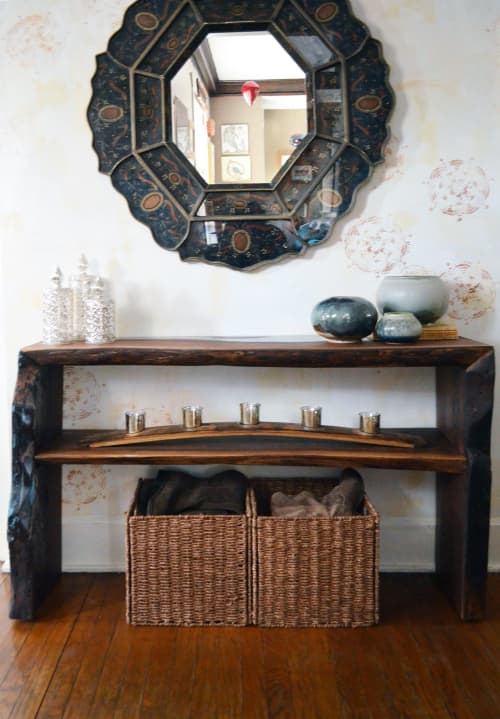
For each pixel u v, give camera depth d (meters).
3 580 2.21
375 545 1.85
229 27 2.07
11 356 2.24
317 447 1.98
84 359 1.90
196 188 2.12
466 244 2.14
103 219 2.17
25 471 1.91
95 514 2.27
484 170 2.12
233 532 1.87
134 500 2.00
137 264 2.18
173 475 2.12
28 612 1.91
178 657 1.73
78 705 1.53
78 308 2.11
